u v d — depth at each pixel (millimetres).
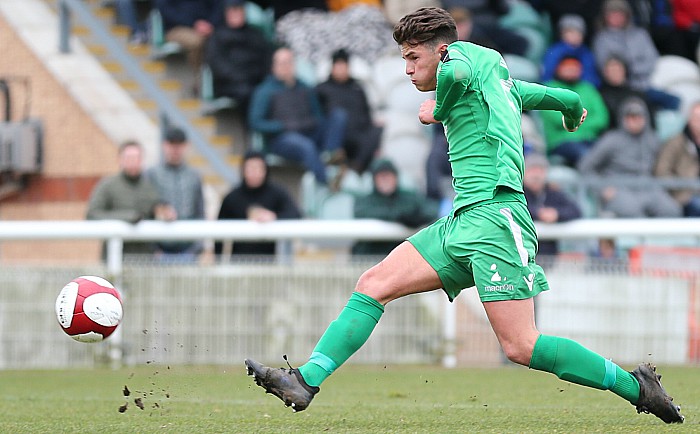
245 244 38875
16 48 55469
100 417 22391
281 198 41938
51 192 54531
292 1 54844
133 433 19125
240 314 37500
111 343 37438
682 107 53906
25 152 54000
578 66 49969
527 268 18266
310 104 49531
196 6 54062
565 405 25000
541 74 50656
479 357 37969
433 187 44125
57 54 54906
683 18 57031
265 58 52094
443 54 18719
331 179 48938
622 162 47688
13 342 37812
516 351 18438
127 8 55844
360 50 53156
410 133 50781
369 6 54094
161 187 43344
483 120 18375
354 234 37938
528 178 38125
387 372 35469
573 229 37875
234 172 51219
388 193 38938
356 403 25797
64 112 54469
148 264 37625
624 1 52625
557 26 53531
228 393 28500
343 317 18938
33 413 23438
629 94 50188
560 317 37531
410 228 38125
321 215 48312
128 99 54094
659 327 37906
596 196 46719
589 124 49656
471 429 19359
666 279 37938
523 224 18328
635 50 52719
